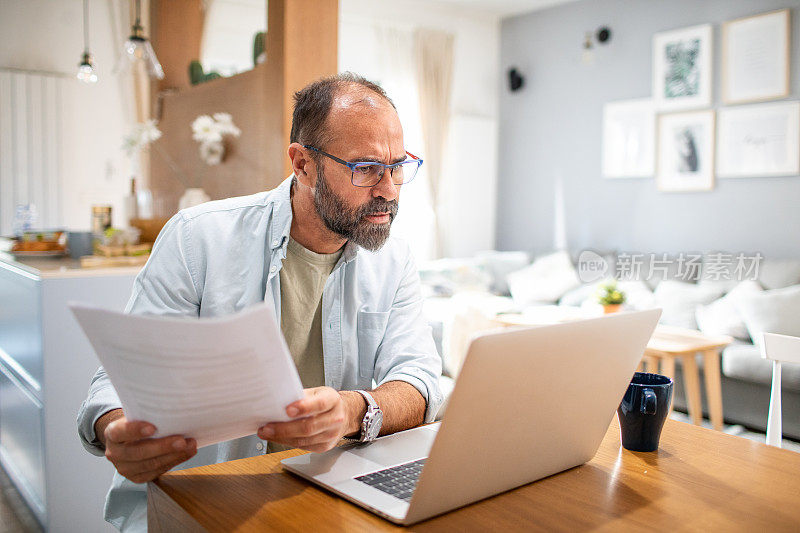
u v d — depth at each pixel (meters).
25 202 4.78
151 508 0.91
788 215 4.72
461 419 0.75
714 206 5.15
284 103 2.60
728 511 0.83
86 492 2.32
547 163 6.44
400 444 1.04
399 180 1.16
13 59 4.72
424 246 6.46
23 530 2.44
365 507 0.82
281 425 0.86
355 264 1.34
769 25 4.75
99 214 3.16
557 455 0.93
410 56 6.28
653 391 1.03
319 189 1.14
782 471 0.97
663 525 0.79
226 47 5.37
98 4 4.98
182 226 1.24
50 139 4.84
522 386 0.81
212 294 1.24
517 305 5.30
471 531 0.77
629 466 0.99
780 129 4.73
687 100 5.26
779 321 3.76
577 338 0.85
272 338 0.73
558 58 6.29
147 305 1.20
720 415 3.51
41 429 2.28
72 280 2.29
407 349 1.33
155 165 4.02
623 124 5.73
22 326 2.54
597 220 6.02
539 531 0.77
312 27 2.63
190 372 0.74
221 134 3.15
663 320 4.61
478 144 6.76
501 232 6.96
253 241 1.26
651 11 5.50
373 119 1.10
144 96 5.09
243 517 0.79
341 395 1.02
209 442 0.87
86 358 2.32
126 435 0.81
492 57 6.85
